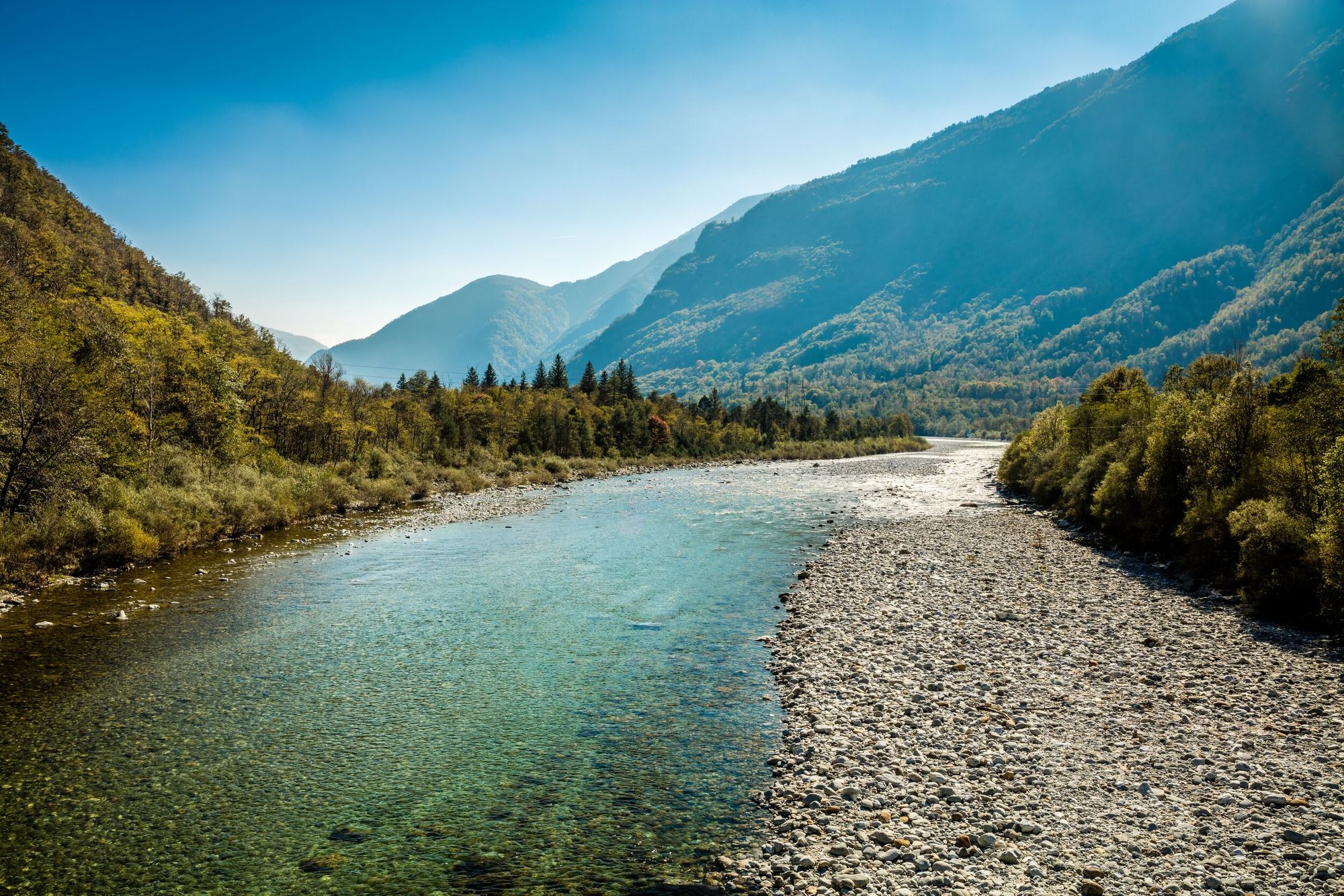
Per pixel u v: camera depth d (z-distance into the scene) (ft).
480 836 29.58
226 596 69.82
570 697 44.75
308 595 70.44
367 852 28.43
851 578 75.92
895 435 565.53
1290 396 91.71
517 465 243.40
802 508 146.82
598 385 447.42
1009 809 29.91
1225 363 112.98
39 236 225.35
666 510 142.92
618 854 28.02
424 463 209.67
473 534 110.73
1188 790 31.01
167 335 151.02
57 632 57.00
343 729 39.88
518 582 76.84
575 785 33.65
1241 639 52.26
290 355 263.70
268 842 29.22
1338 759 33.35
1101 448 114.73
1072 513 117.70
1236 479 72.74
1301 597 55.62
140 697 44.29
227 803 32.09
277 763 35.94
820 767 34.40
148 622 60.34
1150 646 51.52
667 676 48.29
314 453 199.11
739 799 32.09
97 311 141.49
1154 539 84.53
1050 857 26.40
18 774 34.45
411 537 107.86
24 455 81.00
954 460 351.87
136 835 29.58
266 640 55.93
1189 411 84.84
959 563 82.84
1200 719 38.45
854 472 271.28
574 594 71.20
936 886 25.05
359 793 33.12
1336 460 53.36
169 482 108.78
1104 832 27.99
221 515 103.45
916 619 59.36
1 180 289.33
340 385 226.58
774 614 63.67
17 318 109.29
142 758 36.27
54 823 30.37
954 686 44.21
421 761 36.17
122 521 81.76
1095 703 41.29
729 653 52.95
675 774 34.58
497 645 55.16
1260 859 25.85
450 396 340.39
